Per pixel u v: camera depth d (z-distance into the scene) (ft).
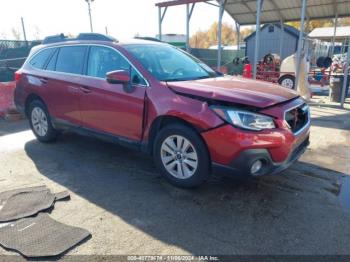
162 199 12.25
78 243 9.63
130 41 15.90
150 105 13.16
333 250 9.30
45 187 13.29
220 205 11.76
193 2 39.17
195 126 11.86
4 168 15.43
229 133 11.17
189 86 12.53
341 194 12.70
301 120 13.16
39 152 17.71
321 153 17.62
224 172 11.72
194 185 12.61
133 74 14.06
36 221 10.75
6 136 21.16
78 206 11.79
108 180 13.99
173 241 9.73
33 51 19.67
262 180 13.83
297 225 10.52
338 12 43.55
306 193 12.73
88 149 18.10
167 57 15.61
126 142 14.62
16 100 20.10
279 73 46.55
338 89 35.53
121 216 11.10
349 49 32.04
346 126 23.80
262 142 11.03
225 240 9.76
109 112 14.83
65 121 17.38
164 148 13.17
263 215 11.10
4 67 39.04
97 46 15.83
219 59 40.24
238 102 11.27
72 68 16.78
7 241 9.69
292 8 45.14
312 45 65.21
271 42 84.58
